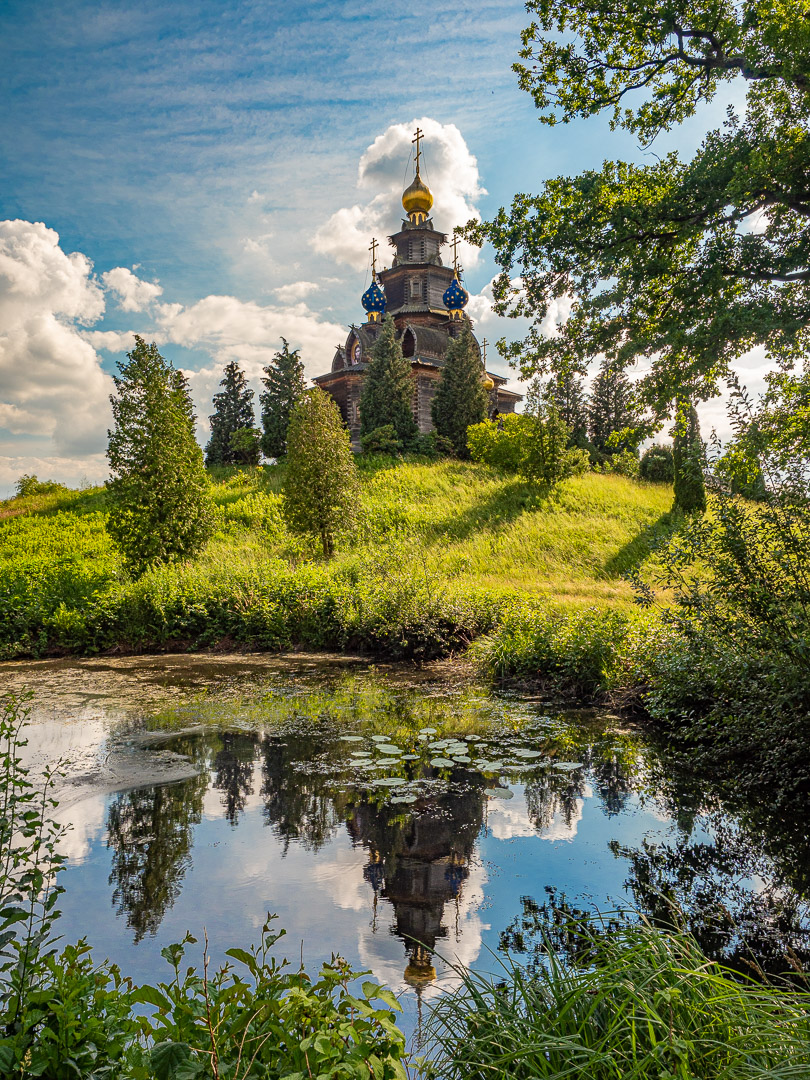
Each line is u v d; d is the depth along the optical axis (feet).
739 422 21.84
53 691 32.50
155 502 58.85
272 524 81.35
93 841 15.16
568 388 144.05
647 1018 6.64
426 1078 7.48
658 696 24.27
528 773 20.10
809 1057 6.36
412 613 42.04
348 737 24.02
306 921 11.80
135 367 59.26
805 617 19.27
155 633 47.34
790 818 16.69
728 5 37.73
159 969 10.18
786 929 11.66
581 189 39.96
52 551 82.23
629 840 15.40
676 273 39.47
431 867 13.97
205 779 19.45
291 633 46.70
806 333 37.73
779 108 37.55
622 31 40.19
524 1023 7.47
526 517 75.15
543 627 34.91
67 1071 6.01
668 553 22.93
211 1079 5.61
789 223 39.47
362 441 114.73
